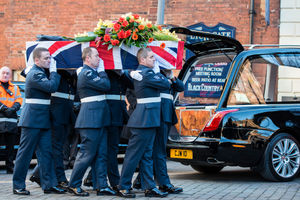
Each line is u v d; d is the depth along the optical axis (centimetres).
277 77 793
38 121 649
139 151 634
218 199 609
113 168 675
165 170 663
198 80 854
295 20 1355
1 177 852
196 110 807
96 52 639
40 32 1492
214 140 732
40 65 651
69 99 689
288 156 766
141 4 1441
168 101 663
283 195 635
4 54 1511
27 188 715
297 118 770
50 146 665
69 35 1477
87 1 1469
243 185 727
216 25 1391
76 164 639
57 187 668
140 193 667
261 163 748
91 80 626
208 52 846
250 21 1374
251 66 780
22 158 652
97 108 635
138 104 637
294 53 816
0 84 916
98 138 638
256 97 772
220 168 895
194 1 1409
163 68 667
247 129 734
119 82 671
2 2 1516
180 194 650
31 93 650
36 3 1495
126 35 643
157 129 656
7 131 899
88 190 691
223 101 751
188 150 754
